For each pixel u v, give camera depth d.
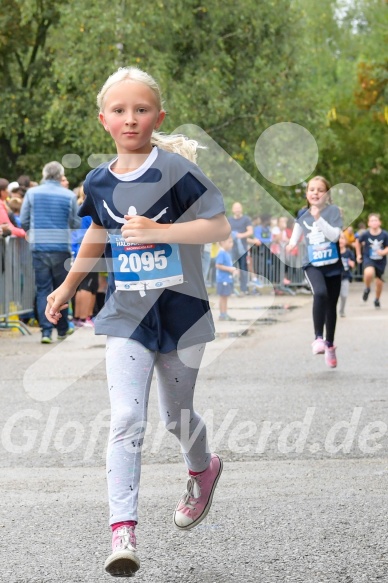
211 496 6.43
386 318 24.33
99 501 7.42
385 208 59.16
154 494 7.60
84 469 8.48
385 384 12.94
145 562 6.01
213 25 39.09
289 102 40.84
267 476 8.09
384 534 6.49
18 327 19.98
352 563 5.92
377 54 62.38
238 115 40.12
